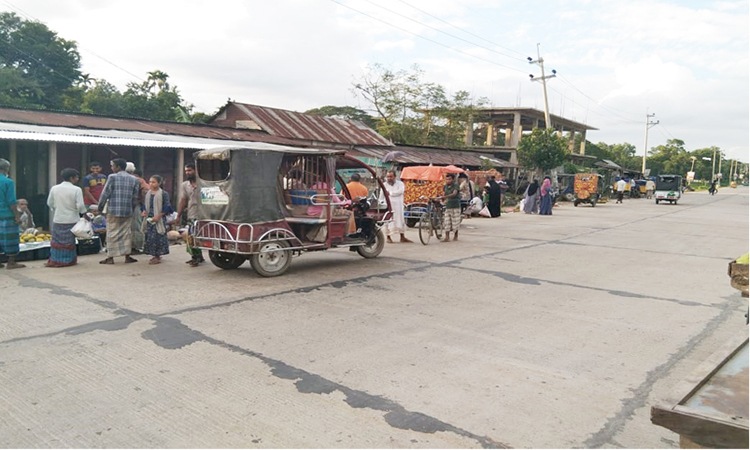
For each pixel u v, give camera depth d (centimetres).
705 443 230
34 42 3356
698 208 3259
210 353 493
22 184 1319
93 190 1121
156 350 497
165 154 1555
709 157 9869
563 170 4109
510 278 875
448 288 788
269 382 432
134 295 695
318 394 412
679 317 662
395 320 612
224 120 2403
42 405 384
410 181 1773
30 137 1064
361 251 1027
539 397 417
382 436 351
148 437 344
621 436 360
